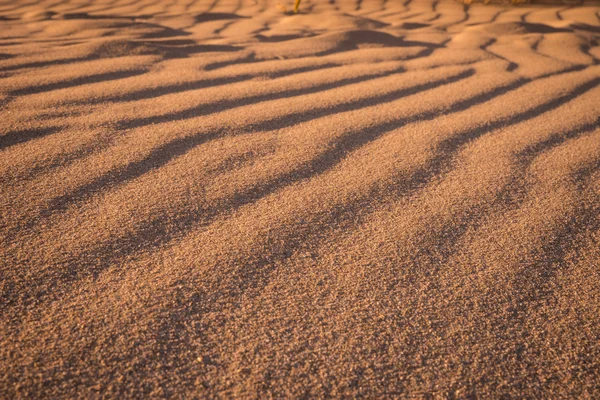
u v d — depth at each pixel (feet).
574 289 3.32
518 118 6.53
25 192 4.17
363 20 14.56
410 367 2.69
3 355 2.62
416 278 3.37
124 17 15.10
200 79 7.82
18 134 5.29
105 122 5.77
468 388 2.59
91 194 4.21
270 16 16.12
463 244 3.76
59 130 5.48
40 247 3.48
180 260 3.44
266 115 6.26
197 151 5.14
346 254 3.59
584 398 2.57
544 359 2.78
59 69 8.04
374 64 9.26
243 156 5.08
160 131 5.59
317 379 2.60
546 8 18.69
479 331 2.95
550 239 3.84
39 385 2.47
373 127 6.01
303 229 3.87
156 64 8.66
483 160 5.22
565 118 6.54
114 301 3.03
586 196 4.52
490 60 9.80
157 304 3.02
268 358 2.70
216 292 3.15
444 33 13.24
